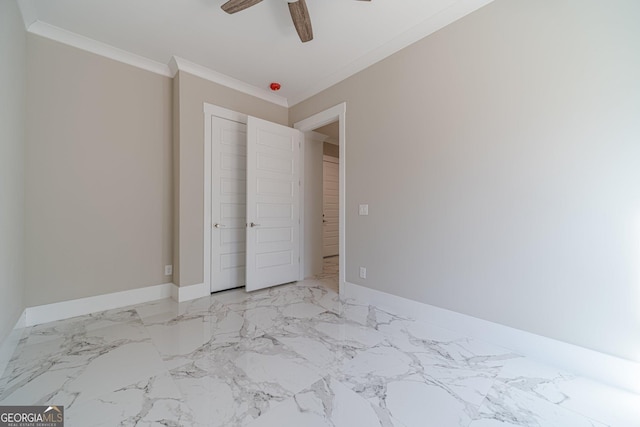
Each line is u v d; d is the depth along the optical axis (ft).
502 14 6.09
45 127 7.34
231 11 5.96
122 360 5.48
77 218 7.85
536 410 4.18
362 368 5.27
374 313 8.12
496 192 6.22
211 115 9.89
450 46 6.95
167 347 6.03
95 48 8.07
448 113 7.00
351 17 7.07
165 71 9.45
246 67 9.49
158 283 9.39
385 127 8.45
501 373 5.15
